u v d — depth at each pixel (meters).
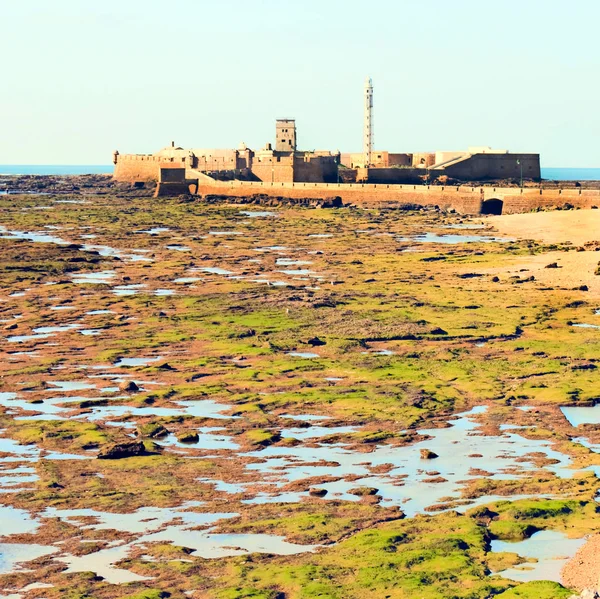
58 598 99.81
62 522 119.75
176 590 101.38
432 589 99.62
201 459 143.25
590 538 113.19
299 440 152.12
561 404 170.25
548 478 133.25
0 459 143.12
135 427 159.12
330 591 99.31
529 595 96.88
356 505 124.12
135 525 118.81
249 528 117.00
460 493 128.50
